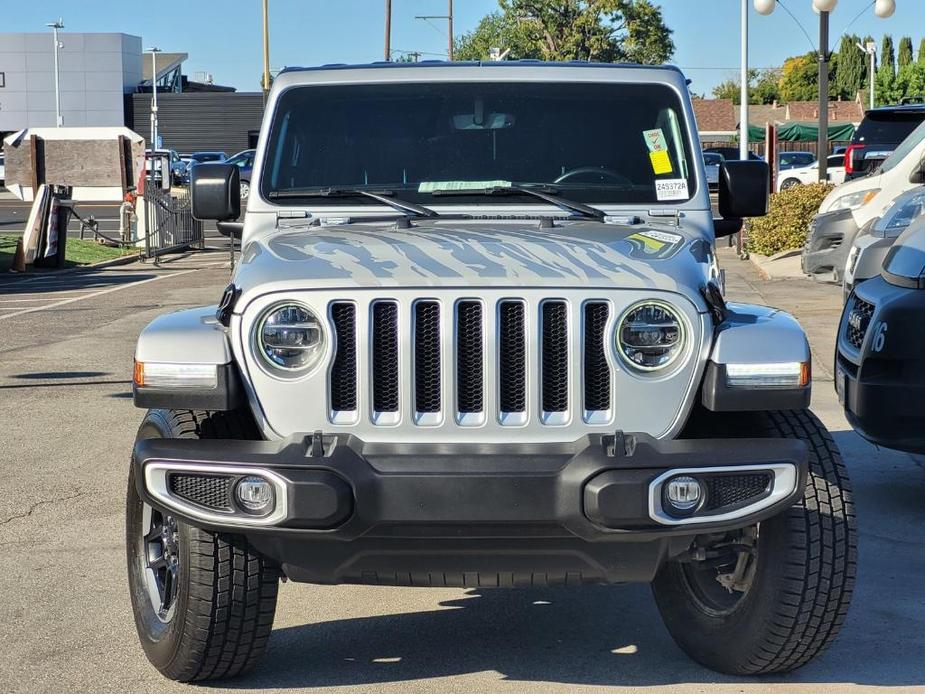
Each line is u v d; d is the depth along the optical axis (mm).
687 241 4723
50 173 29406
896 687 4441
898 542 6160
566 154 5379
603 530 3857
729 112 80625
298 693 4441
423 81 5504
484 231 4766
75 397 10172
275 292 4074
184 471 3963
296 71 5578
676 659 4754
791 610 4223
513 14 78250
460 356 4051
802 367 4066
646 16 75875
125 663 4730
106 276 22375
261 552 4184
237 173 5406
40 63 82375
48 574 5793
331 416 4074
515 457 3934
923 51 110188
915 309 6121
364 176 5359
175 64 95438
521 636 5023
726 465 3900
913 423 6168
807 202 19828
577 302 4035
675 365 4086
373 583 4219
